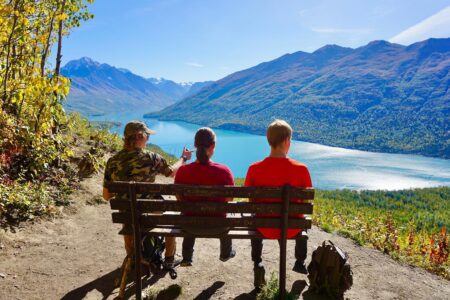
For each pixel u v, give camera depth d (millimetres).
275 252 5723
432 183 155250
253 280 4598
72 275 4660
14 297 4039
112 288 4332
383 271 5406
